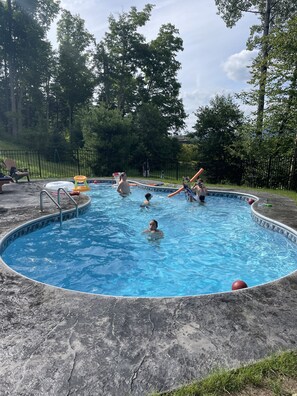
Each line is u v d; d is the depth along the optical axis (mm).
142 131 28516
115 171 23797
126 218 10406
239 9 22859
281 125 17578
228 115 23281
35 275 6078
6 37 32875
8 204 10383
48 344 3006
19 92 39062
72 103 37406
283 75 16422
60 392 2400
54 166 25359
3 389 2420
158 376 2580
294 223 8227
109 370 2646
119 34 33406
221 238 8508
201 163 23422
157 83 36469
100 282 5930
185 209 11898
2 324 3361
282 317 3566
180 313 3621
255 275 6297
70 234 8562
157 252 7496
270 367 2680
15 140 31875
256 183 19094
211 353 2887
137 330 3258
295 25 15688
